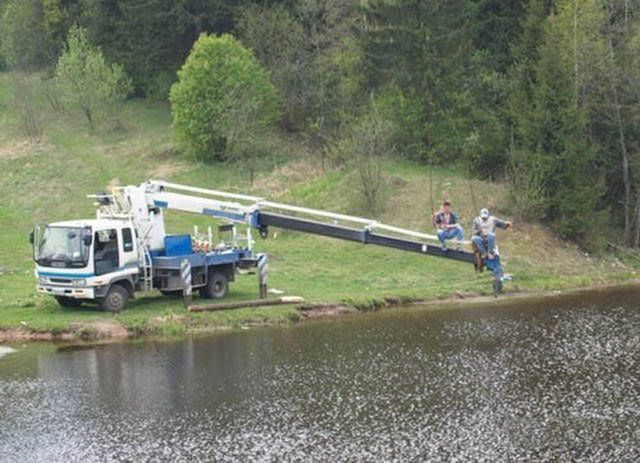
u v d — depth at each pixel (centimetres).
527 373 2362
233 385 2292
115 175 5688
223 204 3222
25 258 4228
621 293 3738
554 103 4450
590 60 4744
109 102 6588
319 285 3675
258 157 5738
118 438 1906
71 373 2444
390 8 5494
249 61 5806
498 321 3088
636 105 4703
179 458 1783
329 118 5944
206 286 3300
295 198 5009
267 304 3219
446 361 2503
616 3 5041
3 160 6062
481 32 5816
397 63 5538
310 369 2438
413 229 4459
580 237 4453
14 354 2672
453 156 5331
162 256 3222
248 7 6594
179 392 2238
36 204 5303
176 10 6662
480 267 2667
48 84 7356
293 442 1861
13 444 1883
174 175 5588
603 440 1853
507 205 4569
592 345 2680
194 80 5709
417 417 2009
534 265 4106
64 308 3148
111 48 7169
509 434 1892
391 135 5112
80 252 2998
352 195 4862
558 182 4425
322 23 6366
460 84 5456
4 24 8281
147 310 3102
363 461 1748
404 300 3488
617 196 4894
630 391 2189
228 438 1892
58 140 6431
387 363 2491
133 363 2539
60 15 7838
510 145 4706
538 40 5112
